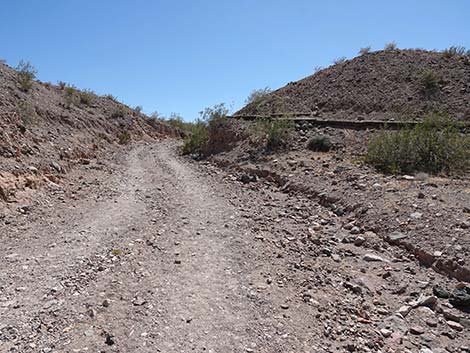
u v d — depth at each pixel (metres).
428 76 21.50
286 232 7.85
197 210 9.66
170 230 7.93
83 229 7.81
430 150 11.59
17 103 15.83
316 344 4.09
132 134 28.83
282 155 15.02
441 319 4.70
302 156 14.42
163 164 18.33
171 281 5.49
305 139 16.22
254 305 4.84
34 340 3.95
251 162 15.41
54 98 22.80
